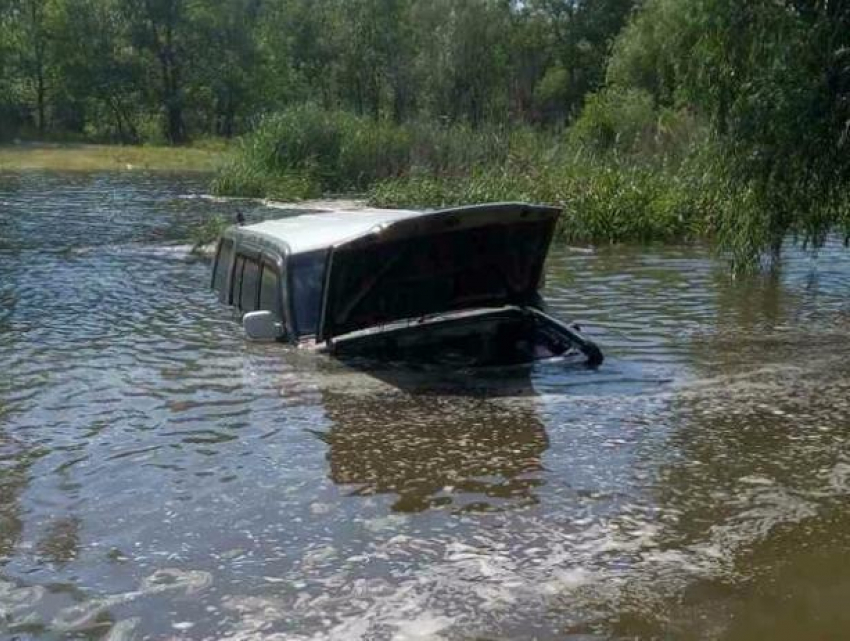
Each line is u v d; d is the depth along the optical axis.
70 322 11.66
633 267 15.93
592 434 7.64
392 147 32.91
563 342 9.85
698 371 9.40
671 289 13.83
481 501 6.39
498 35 57.09
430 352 9.89
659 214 19.84
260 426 7.88
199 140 65.12
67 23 65.56
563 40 73.31
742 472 6.84
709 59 12.52
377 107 64.62
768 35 11.93
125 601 5.18
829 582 5.30
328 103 66.75
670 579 5.34
